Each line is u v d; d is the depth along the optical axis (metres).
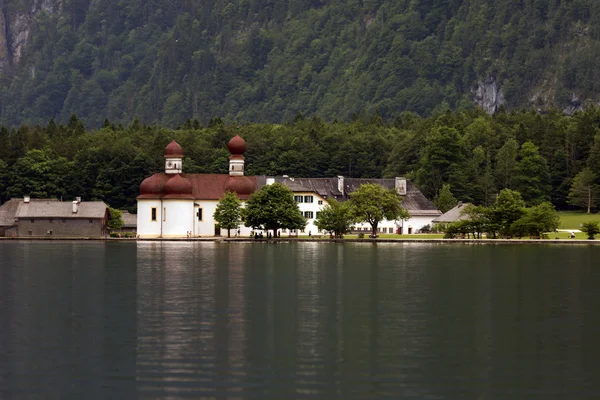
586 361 96.75
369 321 117.31
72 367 94.94
